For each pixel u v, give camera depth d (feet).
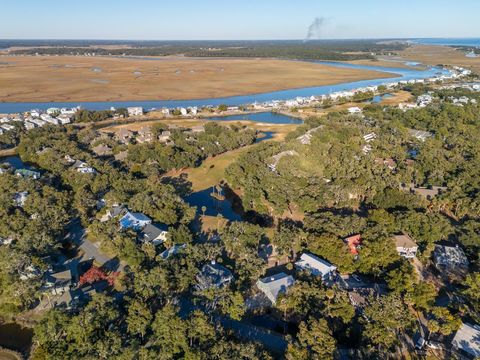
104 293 269.85
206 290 272.51
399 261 311.47
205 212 431.02
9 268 291.17
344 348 245.65
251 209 422.82
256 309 279.08
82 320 240.32
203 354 221.46
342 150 540.11
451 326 247.09
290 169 481.46
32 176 473.67
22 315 274.77
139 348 231.30
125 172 517.96
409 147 636.89
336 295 269.44
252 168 493.36
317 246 326.03
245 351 222.28
